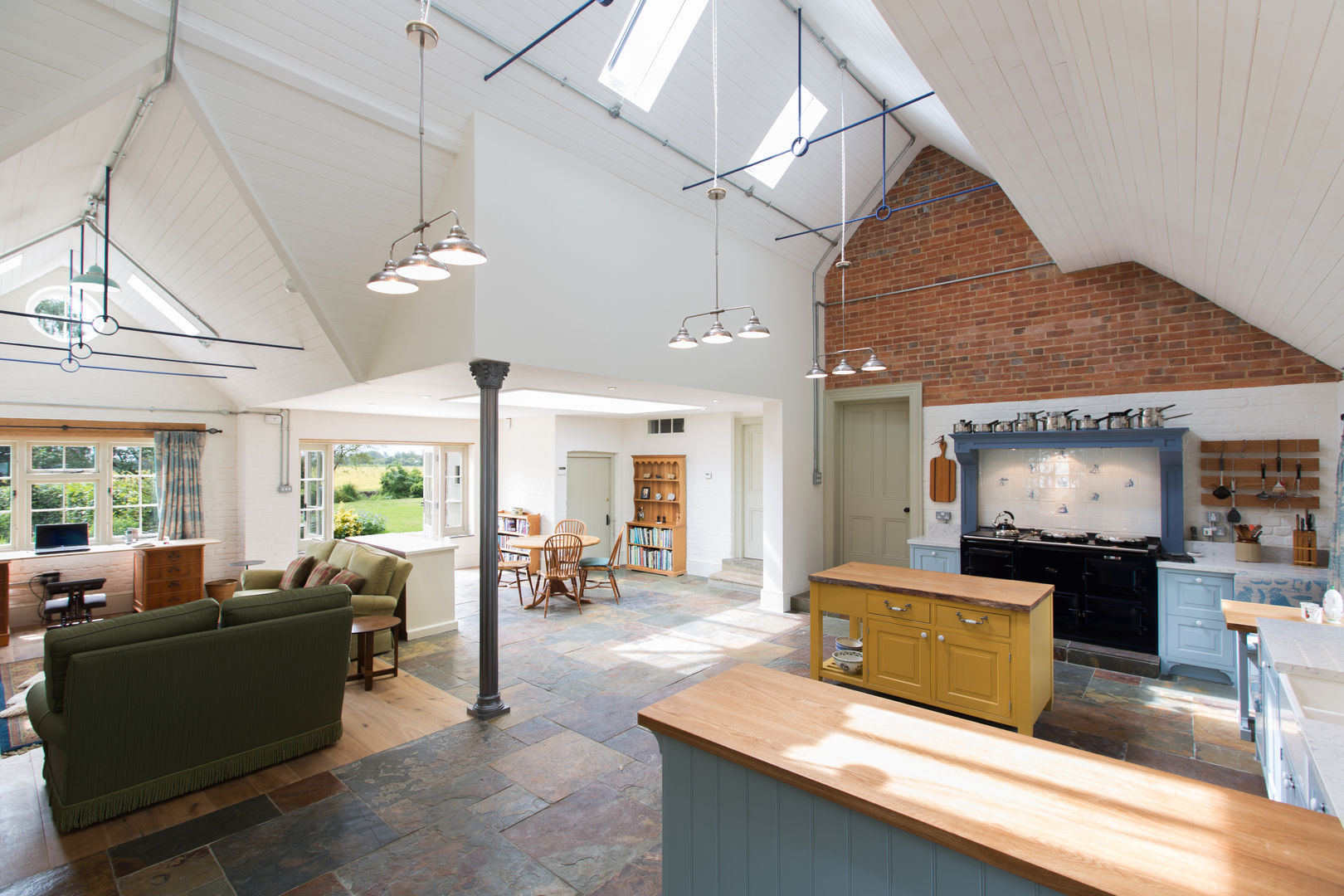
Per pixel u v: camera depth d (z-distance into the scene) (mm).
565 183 4703
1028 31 2543
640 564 9711
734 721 2043
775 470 7172
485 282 4156
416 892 2570
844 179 6453
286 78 3500
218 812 3137
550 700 4574
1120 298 5871
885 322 7320
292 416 8297
